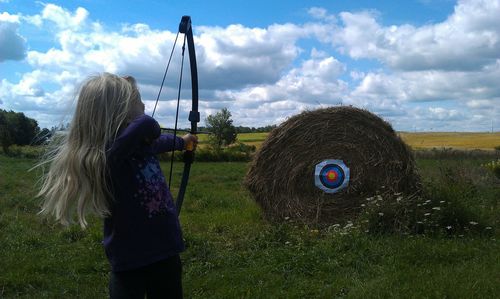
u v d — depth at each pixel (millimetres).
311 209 7559
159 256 2365
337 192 7535
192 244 5918
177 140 2789
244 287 4523
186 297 4426
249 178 7961
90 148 2283
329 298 4180
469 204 7078
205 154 30672
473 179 10555
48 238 6695
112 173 2283
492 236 5992
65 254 5852
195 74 3406
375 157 7469
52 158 2365
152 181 2391
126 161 2322
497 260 4871
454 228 6164
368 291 4137
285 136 7758
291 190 7699
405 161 7434
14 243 6336
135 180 2336
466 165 12984
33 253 5898
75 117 2330
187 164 3205
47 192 2365
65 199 2297
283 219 7656
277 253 5398
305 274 4883
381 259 5109
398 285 4258
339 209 7492
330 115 7633
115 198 2318
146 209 2355
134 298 2375
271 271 4961
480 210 6910
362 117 7543
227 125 51219
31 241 6473
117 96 2336
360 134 7531
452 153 20766
